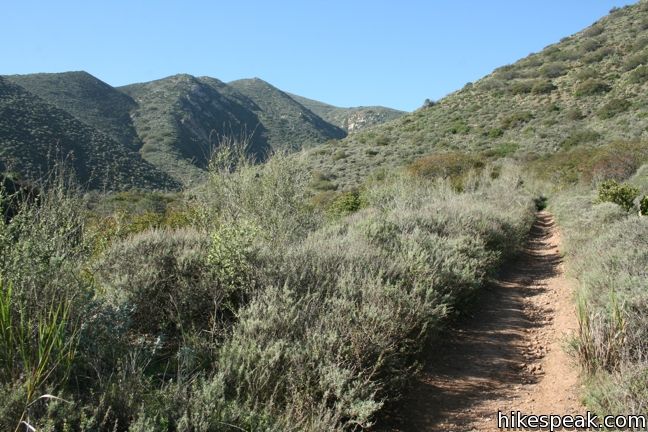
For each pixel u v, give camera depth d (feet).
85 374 11.57
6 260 12.71
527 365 18.84
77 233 16.11
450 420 14.60
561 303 26.86
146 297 16.96
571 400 15.29
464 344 21.13
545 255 42.78
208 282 17.87
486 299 28.12
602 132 116.78
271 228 26.91
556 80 171.32
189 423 10.23
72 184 16.67
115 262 19.16
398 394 15.16
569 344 17.75
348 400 12.81
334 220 43.47
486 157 118.52
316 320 15.71
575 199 56.49
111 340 12.90
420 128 164.25
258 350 13.53
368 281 19.39
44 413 9.48
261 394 12.73
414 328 18.42
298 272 19.38
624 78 149.07
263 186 29.14
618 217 38.47
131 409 10.35
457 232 33.71
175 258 19.71
